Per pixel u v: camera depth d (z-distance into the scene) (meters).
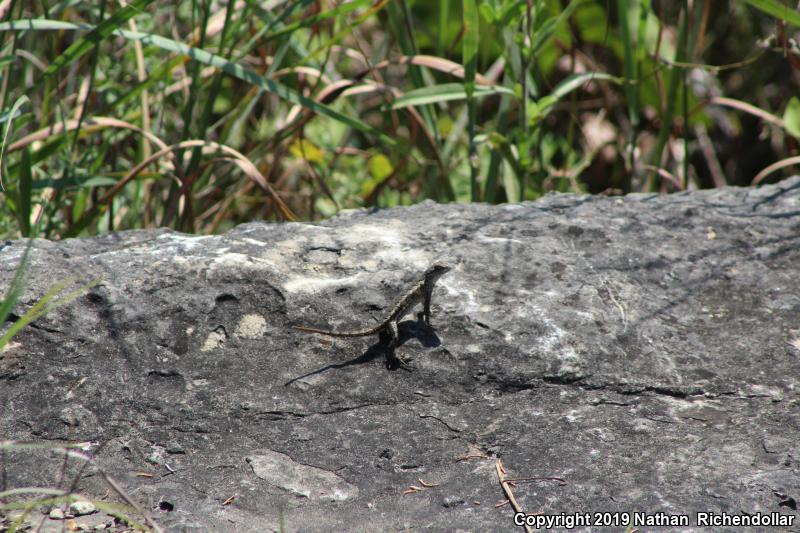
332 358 5.76
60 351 5.65
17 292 4.49
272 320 5.98
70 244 6.62
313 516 4.62
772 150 13.33
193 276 6.18
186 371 5.62
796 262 6.55
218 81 8.56
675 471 4.75
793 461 4.75
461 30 8.80
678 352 5.72
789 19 7.57
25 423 5.22
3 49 8.12
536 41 8.18
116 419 5.29
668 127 9.35
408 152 8.91
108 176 8.53
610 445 5.00
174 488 4.82
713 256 6.61
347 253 6.53
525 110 8.42
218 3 10.98
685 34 8.96
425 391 5.50
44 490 4.39
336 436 5.19
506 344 5.73
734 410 5.25
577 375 5.54
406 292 5.75
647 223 7.02
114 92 9.78
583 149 12.80
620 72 12.43
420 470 4.94
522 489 4.72
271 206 10.52
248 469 4.96
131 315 5.89
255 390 5.50
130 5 7.34
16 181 8.16
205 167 9.31
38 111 10.23
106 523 4.55
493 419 5.27
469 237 6.77
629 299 6.14
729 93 13.37
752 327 5.95
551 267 6.40
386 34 11.41
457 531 4.44
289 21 10.15
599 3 11.72
